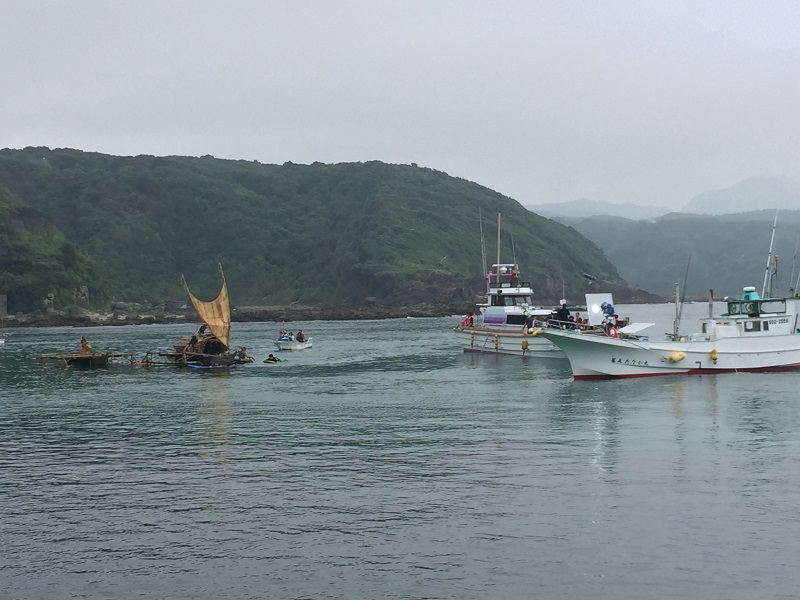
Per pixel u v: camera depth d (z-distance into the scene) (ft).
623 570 74.18
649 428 134.10
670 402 160.25
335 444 126.00
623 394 172.96
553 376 216.54
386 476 105.09
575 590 70.59
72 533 85.40
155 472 109.50
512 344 288.51
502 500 93.76
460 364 263.08
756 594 69.46
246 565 76.64
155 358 307.78
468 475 104.88
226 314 285.64
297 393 190.49
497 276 316.40
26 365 288.10
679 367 199.31
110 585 73.00
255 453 120.26
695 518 86.53
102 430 142.92
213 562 77.41
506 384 200.64
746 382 185.98
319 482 102.68
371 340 419.33
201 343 280.10
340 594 70.64
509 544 80.28
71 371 261.03
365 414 155.63
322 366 265.34
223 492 98.94
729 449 117.39
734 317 202.18
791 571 73.41
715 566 74.69
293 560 77.56
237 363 277.64
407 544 80.79
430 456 116.26
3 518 90.38
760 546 78.84
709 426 134.82
